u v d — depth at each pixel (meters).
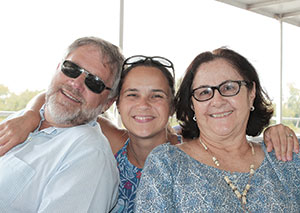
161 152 1.66
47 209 1.64
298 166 1.68
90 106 2.09
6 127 1.92
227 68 1.70
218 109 1.67
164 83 2.06
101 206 1.80
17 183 1.75
